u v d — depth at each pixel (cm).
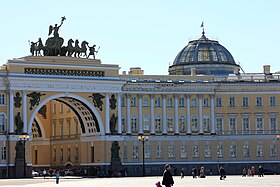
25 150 12538
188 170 14125
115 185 8650
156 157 13988
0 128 12450
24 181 10550
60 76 12925
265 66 15425
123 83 13575
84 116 13838
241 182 9262
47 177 13050
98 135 13462
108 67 13462
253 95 14562
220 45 16675
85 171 13838
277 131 14562
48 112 15538
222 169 10738
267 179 10412
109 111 13462
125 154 13725
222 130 14450
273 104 14600
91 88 13288
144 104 14038
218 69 16100
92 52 13488
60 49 13262
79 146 14338
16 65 12562
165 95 14150
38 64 12762
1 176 12312
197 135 14275
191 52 16350
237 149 14438
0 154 12356
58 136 15162
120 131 13550
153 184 8800
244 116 14512
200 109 14325
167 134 14100
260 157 14475
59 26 13300
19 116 12538
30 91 12688
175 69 16450
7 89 12550
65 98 13288
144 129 14000
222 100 14488
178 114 14225
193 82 14225
